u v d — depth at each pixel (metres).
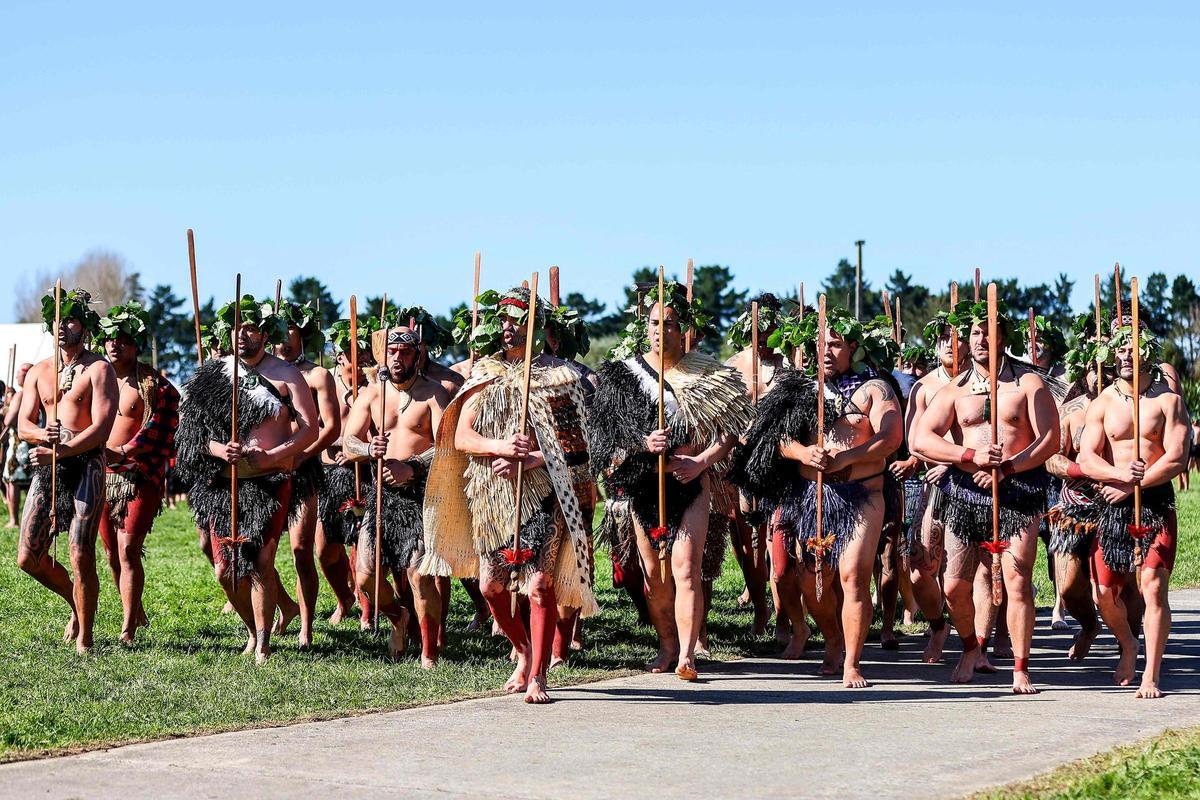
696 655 9.56
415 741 6.61
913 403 9.40
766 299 10.16
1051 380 10.45
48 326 9.49
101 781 5.82
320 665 8.77
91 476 9.20
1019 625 8.21
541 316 8.02
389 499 9.01
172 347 72.38
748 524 10.23
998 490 8.31
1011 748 6.47
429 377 9.56
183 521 21.52
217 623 10.73
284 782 5.81
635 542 9.08
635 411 8.50
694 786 5.75
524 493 7.76
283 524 9.14
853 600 8.31
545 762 6.18
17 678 8.12
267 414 9.02
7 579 13.15
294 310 10.35
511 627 8.04
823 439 8.27
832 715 7.34
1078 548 9.24
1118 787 5.52
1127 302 9.80
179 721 7.00
